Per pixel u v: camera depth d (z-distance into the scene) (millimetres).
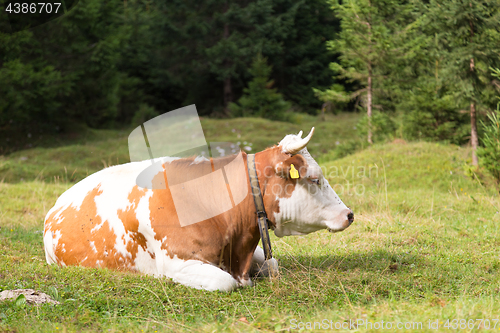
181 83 29406
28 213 7398
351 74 14125
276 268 4387
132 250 4176
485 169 8906
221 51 27125
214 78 30031
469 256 5016
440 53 10734
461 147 12305
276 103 24797
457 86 10641
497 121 8898
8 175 12273
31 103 18812
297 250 5344
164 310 3484
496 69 9641
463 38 10484
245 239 4141
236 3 27734
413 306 3418
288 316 3312
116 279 3896
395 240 5645
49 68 18250
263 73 25406
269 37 28703
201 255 3936
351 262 4746
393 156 11141
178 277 3910
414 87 13531
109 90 22922
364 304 3627
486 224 6340
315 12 31562
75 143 19719
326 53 30891
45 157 15961
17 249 5227
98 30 21594
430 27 10992
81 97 22219
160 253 4004
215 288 3787
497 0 9938
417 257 4910
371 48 13258
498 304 3428
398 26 13719
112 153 16500
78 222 4441
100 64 21156
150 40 28172
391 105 14680
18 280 3850
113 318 3254
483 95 10695
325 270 4484
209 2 26750
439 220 6605
